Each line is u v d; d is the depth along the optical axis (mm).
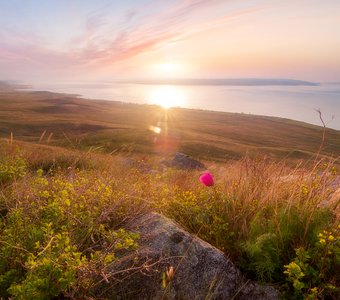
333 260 3332
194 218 4422
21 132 100250
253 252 3492
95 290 3068
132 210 4418
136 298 3115
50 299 2910
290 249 3635
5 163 6352
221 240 3877
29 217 3959
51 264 2881
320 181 4746
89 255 3576
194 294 3164
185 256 3371
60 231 3824
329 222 3877
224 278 3301
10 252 3307
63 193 4234
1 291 3031
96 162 10367
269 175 5383
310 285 3066
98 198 4449
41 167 9586
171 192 5508
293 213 3879
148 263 3297
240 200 4703
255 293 3258
